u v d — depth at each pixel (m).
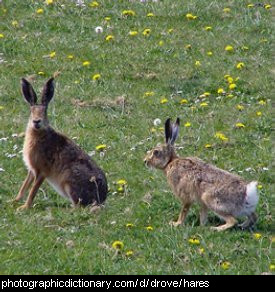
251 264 16.38
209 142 21.77
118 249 16.56
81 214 17.98
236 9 28.92
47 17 28.05
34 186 18.80
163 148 18.62
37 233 17.09
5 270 15.81
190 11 28.62
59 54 26.08
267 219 18.08
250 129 22.52
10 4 28.73
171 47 26.61
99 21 28.02
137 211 18.47
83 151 19.28
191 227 17.64
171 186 18.34
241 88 24.58
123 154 21.03
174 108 23.55
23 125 22.30
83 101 23.70
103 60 25.84
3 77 24.70
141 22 28.05
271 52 26.52
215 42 26.98
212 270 15.95
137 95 24.19
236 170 20.44
